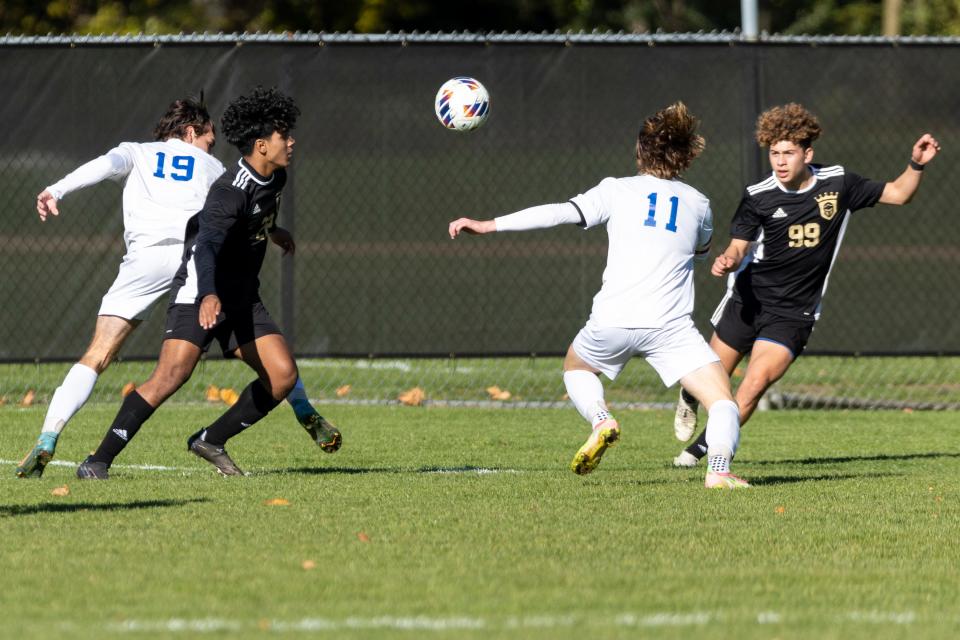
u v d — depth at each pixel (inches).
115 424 1015.6
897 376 1844.2
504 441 1314.0
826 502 930.1
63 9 3481.8
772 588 673.0
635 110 1519.4
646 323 916.0
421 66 1501.0
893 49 1539.1
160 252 1034.1
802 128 1037.2
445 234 1514.5
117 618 604.1
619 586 673.0
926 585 684.1
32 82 1461.6
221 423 1056.8
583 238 1530.5
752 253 1082.7
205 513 863.1
